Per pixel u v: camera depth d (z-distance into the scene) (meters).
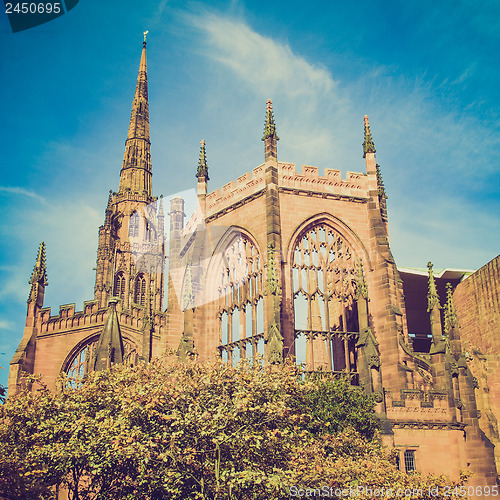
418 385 68.94
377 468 47.28
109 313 81.00
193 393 44.44
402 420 60.62
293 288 70.25
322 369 66.62
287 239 71.38
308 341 68.50
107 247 154.75
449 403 63.16
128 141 173.38
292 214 72.44
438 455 61.19
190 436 42.06
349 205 75.06
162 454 40.25
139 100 178.62
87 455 45.53
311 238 72.88
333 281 72.56
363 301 65.25
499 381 78.12
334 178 75.62
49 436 48.00
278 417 44.38
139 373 51.25
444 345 65.31
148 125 177.12
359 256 73.81
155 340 93.00
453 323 67.81
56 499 53.44
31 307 90.62
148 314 84.94
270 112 75.69
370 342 63.00
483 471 61.94
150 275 152.00
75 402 50.66
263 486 41.81
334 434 53.41
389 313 70.56
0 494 38.53
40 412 50.50
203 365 47.53
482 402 76.06
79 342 91.44
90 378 53.34
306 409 53.88
